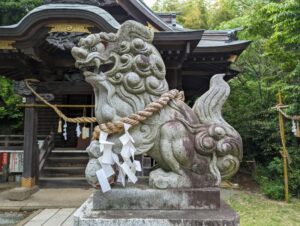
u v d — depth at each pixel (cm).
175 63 710
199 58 734
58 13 578
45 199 666
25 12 1288
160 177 227
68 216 535
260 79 1136
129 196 221
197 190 223
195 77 876
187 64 768
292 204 719
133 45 236
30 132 732
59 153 939
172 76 738
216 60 745
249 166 1114
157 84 239
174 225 199
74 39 597
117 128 226
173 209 221
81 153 947
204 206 222
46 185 775
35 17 575
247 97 1160
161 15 1059
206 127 238
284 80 873
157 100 236
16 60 685
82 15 578
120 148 229
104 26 573
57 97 1227
